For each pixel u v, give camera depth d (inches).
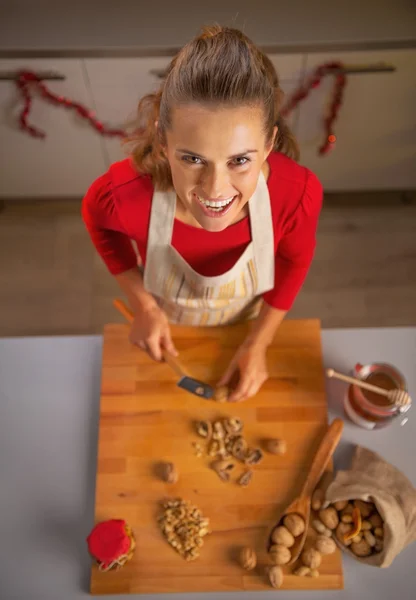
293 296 46.9
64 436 47.6
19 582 42.4
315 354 48.9
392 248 95.1
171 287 46.8
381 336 50.1
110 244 45.9
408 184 93.4
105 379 48.3
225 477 44.3
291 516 42.3
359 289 92.4
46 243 96.9
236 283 45.3
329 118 78.1
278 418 46.6
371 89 73.8
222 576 41.7
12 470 46.3
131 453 45.7
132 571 41.9
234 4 68.6
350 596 41.2
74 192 94.7
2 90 73.7
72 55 68.2
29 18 68.5
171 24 67.9
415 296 91.6
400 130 81.3
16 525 44.5
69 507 45.0
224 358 48.9
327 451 44.4
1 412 48.4
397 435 46.4
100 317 91.1
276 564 41.5
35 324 91.0
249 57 26.0
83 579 42.4
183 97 26.0
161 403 47.3
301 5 68.5
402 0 68.1
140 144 36.1
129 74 70.9
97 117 77.7
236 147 27.0
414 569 41.9
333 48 67.7
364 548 41.4
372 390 43.8
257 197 38.4
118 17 68.2
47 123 79.4
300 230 41.8
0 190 94.2
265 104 27.0
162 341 48.8
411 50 68.3
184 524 42.8
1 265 95.4
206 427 45.8
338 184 93.4
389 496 41.8
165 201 39.0
